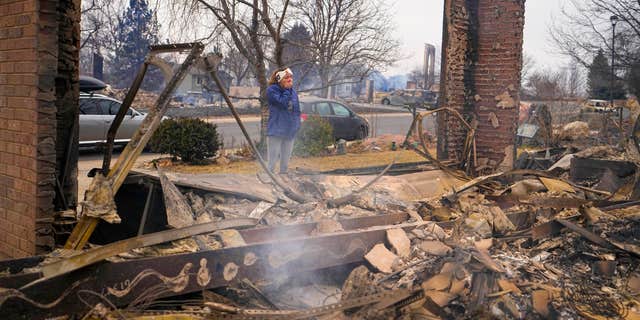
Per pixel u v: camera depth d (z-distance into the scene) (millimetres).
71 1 4445
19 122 4254
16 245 4344
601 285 4535
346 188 6211
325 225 4621
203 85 12367
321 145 14531
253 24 12984
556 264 4832
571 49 22328
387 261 4328
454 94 8805
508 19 8555
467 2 8773
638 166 7414
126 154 3477
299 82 15750
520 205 6203
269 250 3795
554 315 3885
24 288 2879
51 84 4121
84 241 3398
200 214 4715
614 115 21141
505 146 8648
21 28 4156
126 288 3195
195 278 3453
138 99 28359
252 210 4988
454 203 6121
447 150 8812
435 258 4410
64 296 2998
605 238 5199
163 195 4434
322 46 15734
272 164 7223
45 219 4152
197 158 13156
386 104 41000
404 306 3607
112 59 35500
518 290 4016
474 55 8906
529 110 23484
